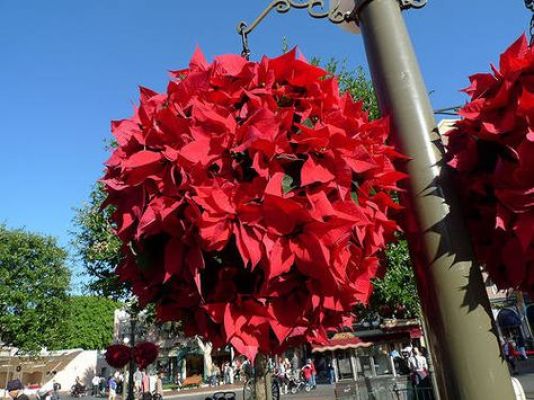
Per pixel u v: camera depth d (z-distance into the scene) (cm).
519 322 2428
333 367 2497
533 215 126
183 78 172
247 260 120
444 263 153
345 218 125
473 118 147
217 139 133
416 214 164
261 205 125
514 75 138
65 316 2794
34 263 2650
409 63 184
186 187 131
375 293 746
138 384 1510
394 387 889
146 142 149
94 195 879
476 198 154
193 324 153
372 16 195
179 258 134
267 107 145
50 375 4294
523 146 128
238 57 163
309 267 126
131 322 913
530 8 183
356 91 832
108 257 834
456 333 146
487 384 139
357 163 141
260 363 194
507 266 141
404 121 175
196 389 2989
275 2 220
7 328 2517
